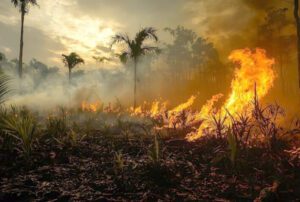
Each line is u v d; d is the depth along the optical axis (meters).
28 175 4.43
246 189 4.05
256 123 5.91
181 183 4.27
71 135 6.85
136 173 4.61
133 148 6.23
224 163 5.00
